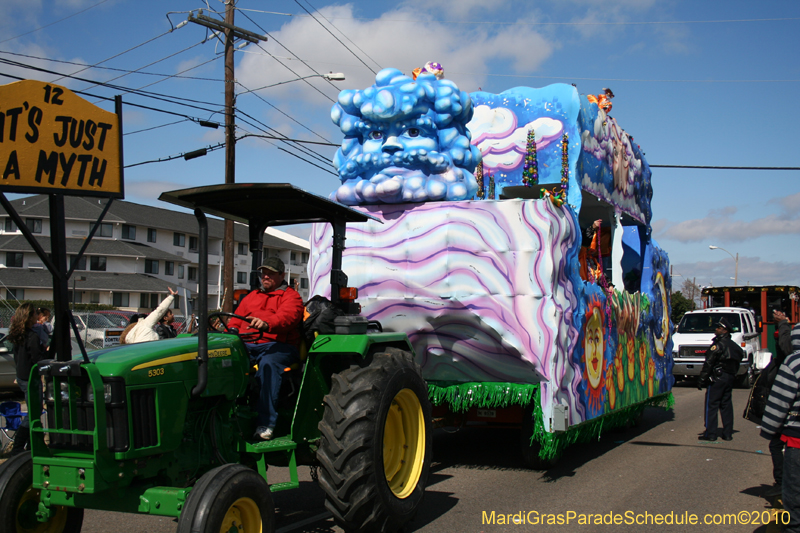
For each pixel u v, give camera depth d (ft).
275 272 16.08
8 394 39.40
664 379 34.30
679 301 147.33
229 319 17.24
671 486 20.51
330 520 16.78
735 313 59.67
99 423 11.49
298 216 17.61
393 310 21.71
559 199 20.85
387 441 16.47
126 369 11.87
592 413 23.29
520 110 26.91
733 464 23.94
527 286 20.13
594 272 26.35
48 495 12.18
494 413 22.76
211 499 11.42
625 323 27.63
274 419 15.01
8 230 149.18
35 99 12.40
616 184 30.14
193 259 167.84
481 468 23.03
